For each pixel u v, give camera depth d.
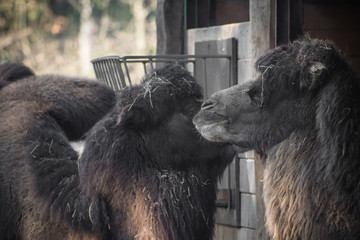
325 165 10.45
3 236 13.46
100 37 72.38
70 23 77.06
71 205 12.49
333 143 10.41
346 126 10.42
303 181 10.69
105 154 12.04
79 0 74.69
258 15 14.64
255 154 14.66
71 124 14.40
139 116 12.12
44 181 12.91
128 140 12.08
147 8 70.75
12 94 14.79
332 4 17.48
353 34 17.81
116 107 12.51
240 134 11.52
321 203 10.46
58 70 68.94
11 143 13.72
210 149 12.45
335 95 10.59
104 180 12.00
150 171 12.05
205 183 12.43
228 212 16.30
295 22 15.24
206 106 11.73
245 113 11.41
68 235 12.50
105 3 74.06
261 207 14.58
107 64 16.80
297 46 11.39
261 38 14.62
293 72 11.11
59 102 14.41
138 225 11.84
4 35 72.88
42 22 75.56
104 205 12.11
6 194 13.38
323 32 17.45
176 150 12.29
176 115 12.36
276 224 11.16
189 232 12.00
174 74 12.55
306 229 10.64
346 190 10.30
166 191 11.91
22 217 13.14
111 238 12.26
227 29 16.58
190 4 19.12
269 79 11.23
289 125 11.12
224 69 16.34
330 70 10.84
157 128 12.23
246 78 15.80
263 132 11.30
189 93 12.49
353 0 17.72
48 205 12.74
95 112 14.62
